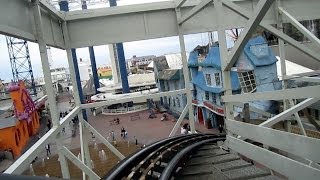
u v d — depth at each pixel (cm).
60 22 759
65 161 595
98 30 795
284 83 903
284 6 841
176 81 3438
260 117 1482
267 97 383
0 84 4916
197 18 832
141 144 2567
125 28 805
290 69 1898
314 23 1956
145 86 5388
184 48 832
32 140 2988
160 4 804
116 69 6956
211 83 2548
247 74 1941
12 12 433
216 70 2405
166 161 574
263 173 423
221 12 541
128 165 485
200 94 2831
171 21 827
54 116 559
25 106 3014
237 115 1016
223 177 431
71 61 792
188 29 828
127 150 2416
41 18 569
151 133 2922
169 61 4594
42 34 534
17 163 377
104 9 780
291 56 2122
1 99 3975
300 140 320
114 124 3594
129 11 790
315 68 2011
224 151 611
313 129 1083
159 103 4378
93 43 793
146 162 531
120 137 2903
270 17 836
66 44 775
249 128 457
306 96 310
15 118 2511
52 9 624
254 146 441
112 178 407
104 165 2042
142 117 3781
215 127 2620
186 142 733
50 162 2286
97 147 2542
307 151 308
